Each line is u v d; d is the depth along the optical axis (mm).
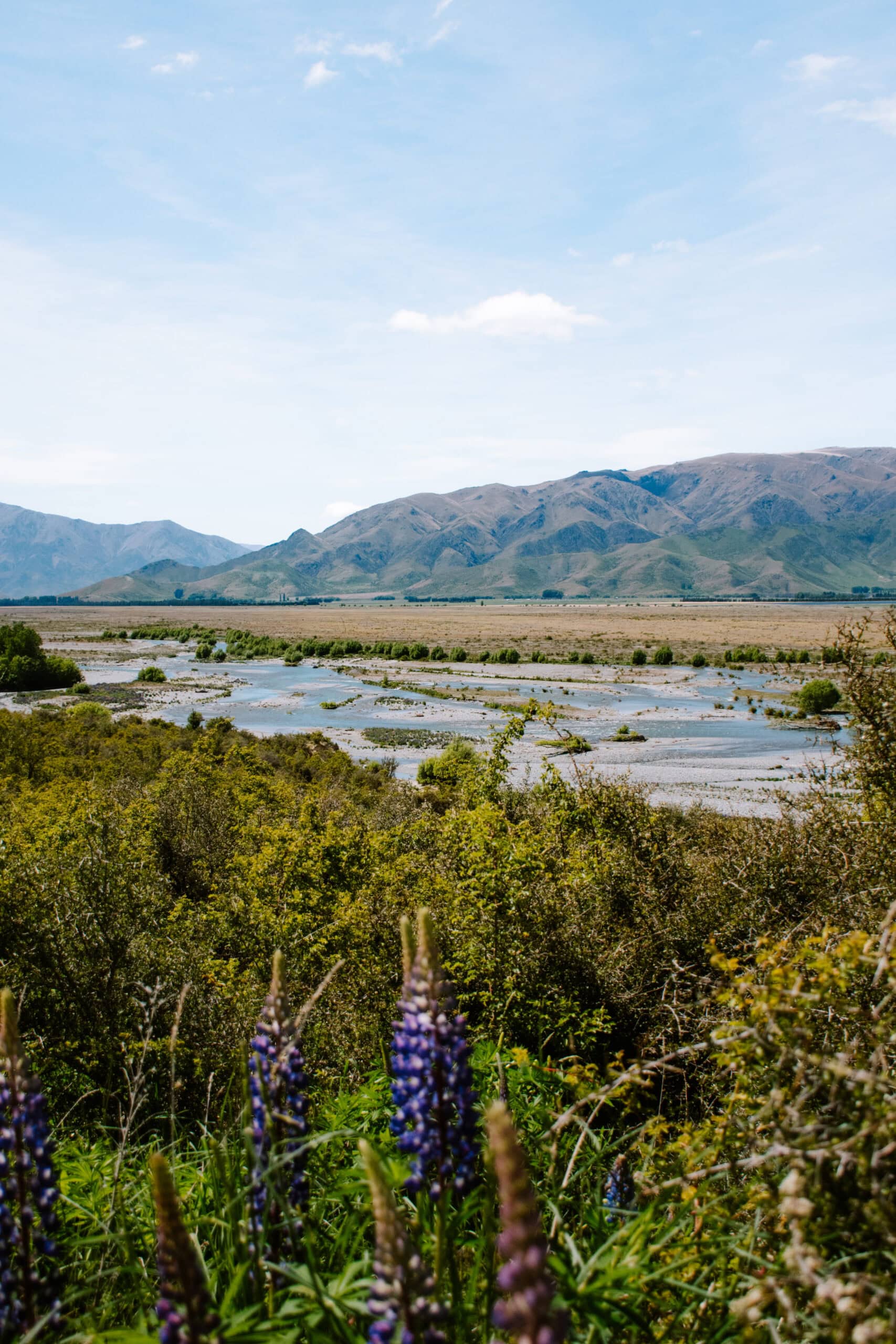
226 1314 2283
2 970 7469
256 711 71562
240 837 15648
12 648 88000
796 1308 2516
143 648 150875
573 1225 3359
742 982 3197
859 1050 3238
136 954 8250
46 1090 6453
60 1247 3064
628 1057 6613
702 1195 2961
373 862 11930
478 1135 2633
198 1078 6645
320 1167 3562
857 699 6824
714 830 10047
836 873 7168
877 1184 2250
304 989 8539
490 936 7391
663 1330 2631
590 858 8344
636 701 76062
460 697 79938
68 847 9336
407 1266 1917
